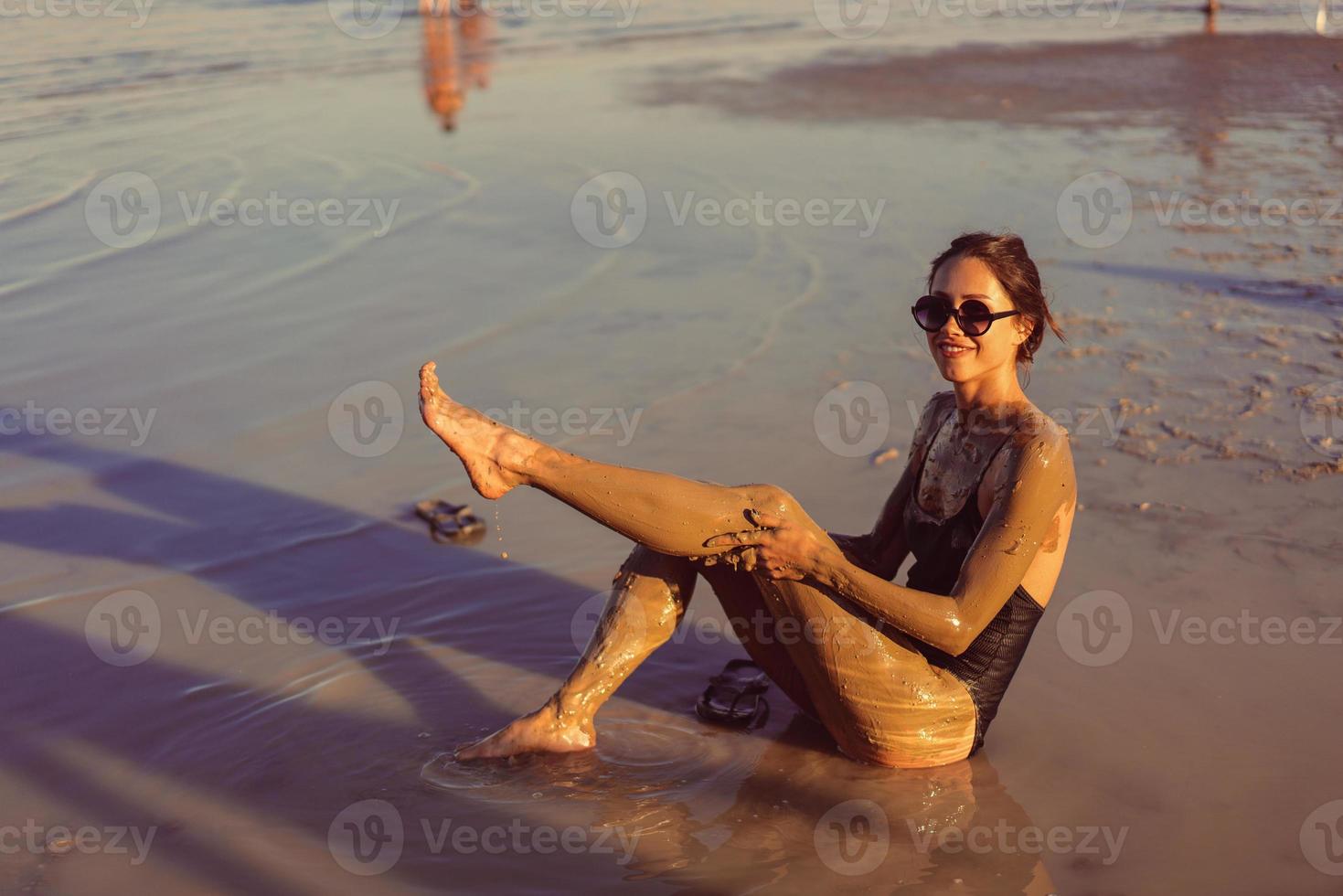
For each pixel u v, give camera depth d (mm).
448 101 14227
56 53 16453
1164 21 19953
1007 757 3525
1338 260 7719
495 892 3008
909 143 11789
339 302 7859
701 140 12141
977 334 3240
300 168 11180
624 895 2992
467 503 5316
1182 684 3805
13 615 4418
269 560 4836
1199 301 7121
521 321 7445
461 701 3871
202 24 19188
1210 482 5020
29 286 8164
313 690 3941
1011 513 3191
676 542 3295
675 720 3797
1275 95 13461
